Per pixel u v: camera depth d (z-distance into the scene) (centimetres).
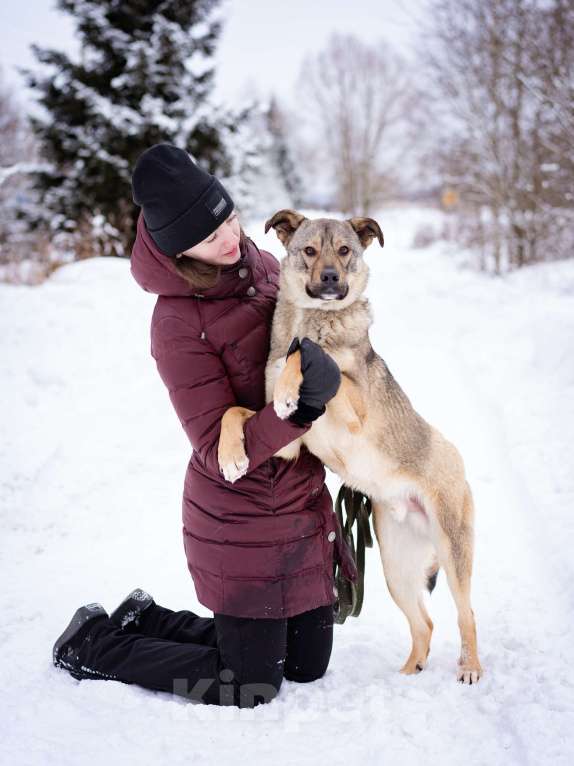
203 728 241
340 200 3978
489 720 239
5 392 661
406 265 1697
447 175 1642
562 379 629
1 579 369
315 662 275
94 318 857
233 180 1586
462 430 559
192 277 258
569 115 962
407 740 229
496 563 376
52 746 227
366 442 301
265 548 258
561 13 956
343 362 297
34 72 1407
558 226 1362
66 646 277
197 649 267
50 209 1464
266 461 262
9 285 1143
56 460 528
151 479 504
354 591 296
